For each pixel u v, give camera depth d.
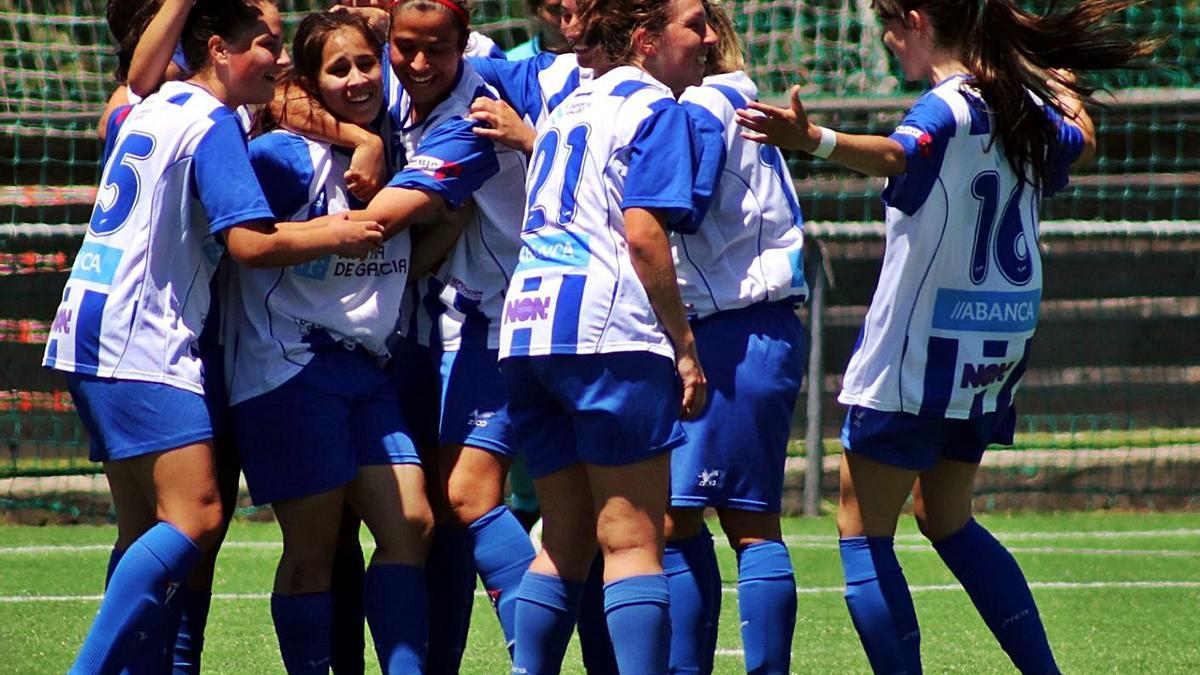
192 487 13.12
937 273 13.85
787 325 14.42
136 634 12.89
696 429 14.07
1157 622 21.19
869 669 18.06
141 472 13.29
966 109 13.69
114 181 13.34
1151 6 42.19
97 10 43.03
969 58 14.05
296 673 13.84
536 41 17.52
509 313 13.16
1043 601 22.88
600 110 13.01
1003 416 14.84
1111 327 39.59
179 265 13.30
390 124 14.96
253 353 13.88
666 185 12.53
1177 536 30.50
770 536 14.44
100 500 33.88
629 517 12.73
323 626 13.86
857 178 41.16
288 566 13.88
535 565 13.53
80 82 43.03
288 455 13.70
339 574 15.34
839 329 38.41
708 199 13.21
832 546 28.48
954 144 13.65
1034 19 13.98
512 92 15.62
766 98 39.25
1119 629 20.64
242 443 13.97
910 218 13.80
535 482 13.61
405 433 14.26
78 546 28.42
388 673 13.72
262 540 29.14
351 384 13.96
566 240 12.86
